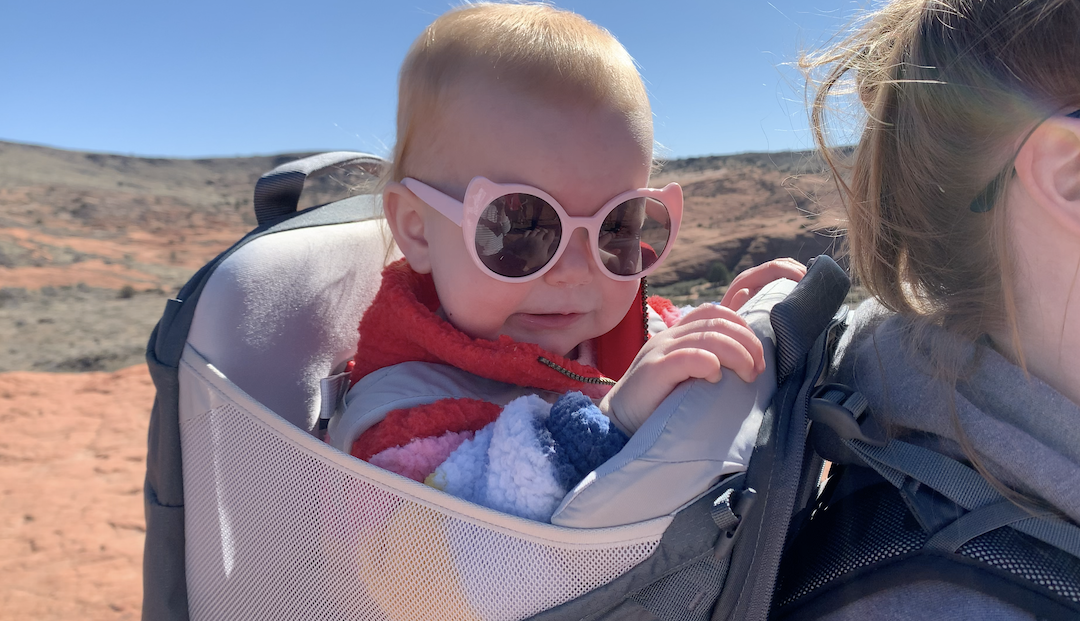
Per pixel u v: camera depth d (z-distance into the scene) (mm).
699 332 279
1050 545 207
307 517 267
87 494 1464
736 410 253
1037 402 218
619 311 428
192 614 316
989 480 216
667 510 228
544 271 377
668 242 417
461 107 387
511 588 229
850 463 265
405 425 336
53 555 1216
